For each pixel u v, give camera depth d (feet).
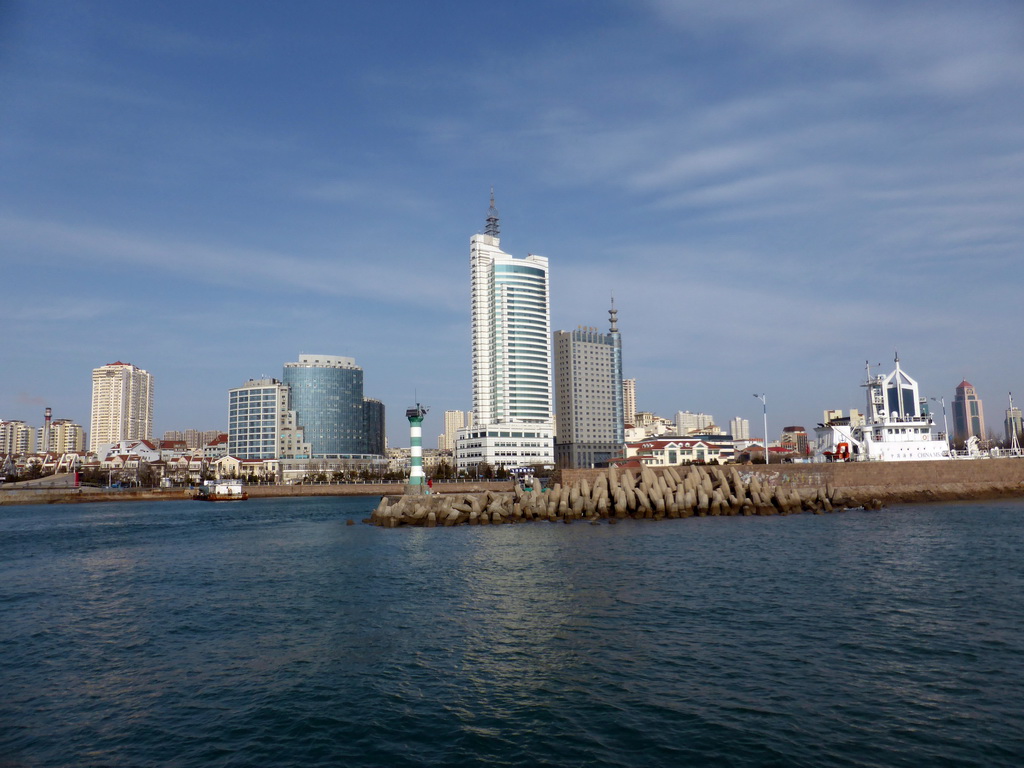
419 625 122.42
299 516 427.74
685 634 110.63
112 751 73.00
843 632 109.81
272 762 69.56
